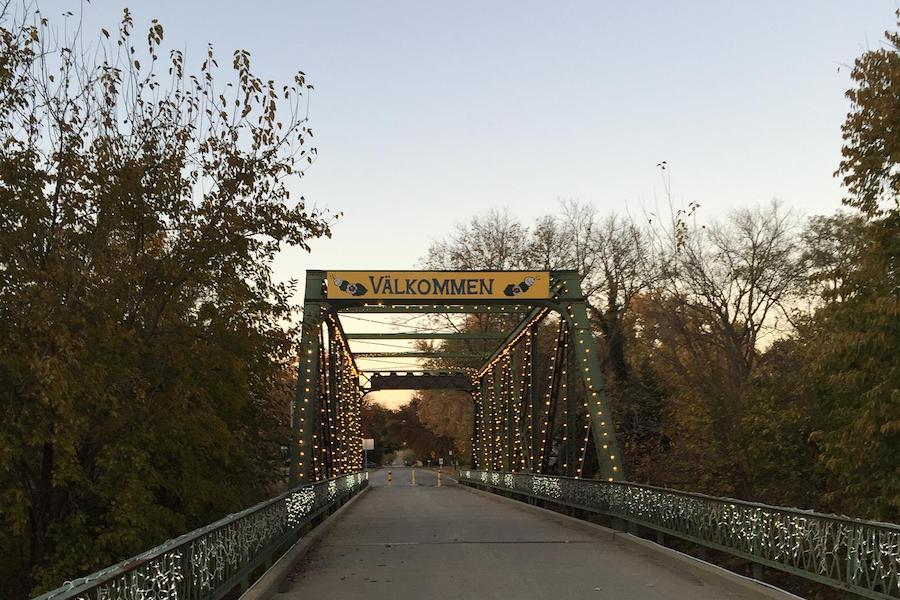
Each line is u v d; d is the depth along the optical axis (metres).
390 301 19.73
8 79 9.14
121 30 10.03
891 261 11.10
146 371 10.52
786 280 25.23
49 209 9.34
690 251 22.39
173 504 12.52
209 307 10.96
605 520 18.30
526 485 25.47
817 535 7.84
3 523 9.70
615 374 27.83
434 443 108.38
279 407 16.69
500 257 42.56
